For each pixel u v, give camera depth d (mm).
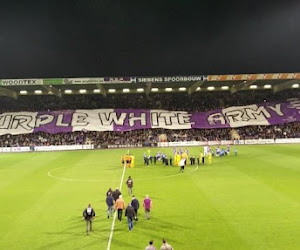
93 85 67188
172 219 20344
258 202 23188
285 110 69875
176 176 33281
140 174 34906
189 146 60750
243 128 66812
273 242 16594
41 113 69625
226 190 26828
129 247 16531
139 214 21625
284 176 31422
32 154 54781
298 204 22484
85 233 18547
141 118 68875
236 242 16703
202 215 20875
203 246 16359
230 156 46188
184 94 77500
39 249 16672
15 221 20812
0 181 32969
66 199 25672
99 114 69875
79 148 60406
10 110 71000
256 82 71188
